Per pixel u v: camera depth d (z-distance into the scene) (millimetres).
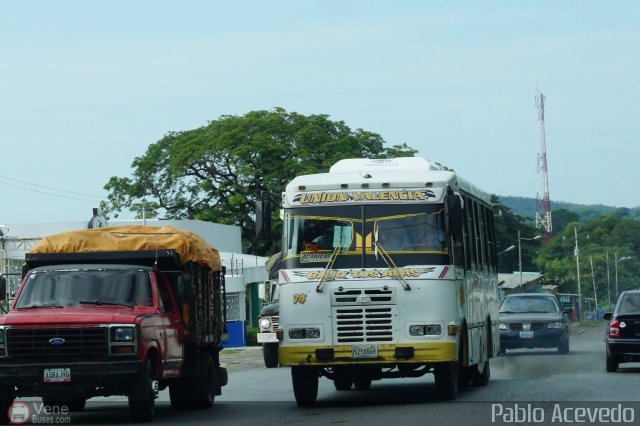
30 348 29609
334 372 36281
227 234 118375
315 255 33969
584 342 89438
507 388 39688
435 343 33281
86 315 29859
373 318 33531
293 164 129875
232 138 132125
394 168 37562
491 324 43938
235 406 36219
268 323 52188
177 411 34844
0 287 33375
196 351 34688
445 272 33656
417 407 32625
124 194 138750
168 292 33344
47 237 33438
